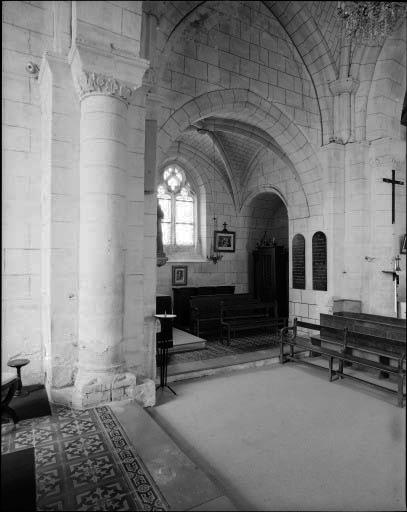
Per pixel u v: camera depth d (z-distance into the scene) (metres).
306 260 8.23
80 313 3.98
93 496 2.45
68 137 4.09
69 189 4.09
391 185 7.40
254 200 11.26
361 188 7.47
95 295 3.90
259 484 2.80
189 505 2.40
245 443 3.45
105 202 3.91
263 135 8.62
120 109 4.02
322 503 2.56
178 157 10.80
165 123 5.92
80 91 3.93
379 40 6.96
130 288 4.50
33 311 4.39
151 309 4.91
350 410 4.21
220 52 6.50
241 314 9.12
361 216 7.47
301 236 8.44
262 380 5.36
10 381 3.39
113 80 3.88
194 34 6.17
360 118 7.54
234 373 5.73
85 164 3.94
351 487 2.72
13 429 3.37
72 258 4.12
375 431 3.62
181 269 10.72
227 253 11.50
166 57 5.58
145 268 4.87
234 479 2.87
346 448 3.30
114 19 3.86
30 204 4.37
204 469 3.01
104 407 3.85
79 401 3.80
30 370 4.36
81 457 2.92
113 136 3.95
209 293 10.66
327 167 7.62
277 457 3.19
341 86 7.48
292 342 6.16
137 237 4.55
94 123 3.90
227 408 4.30
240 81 6.73
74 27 3.74
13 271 4.27
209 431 3.70
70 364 4.09
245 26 6.78
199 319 8.04
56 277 4.02
